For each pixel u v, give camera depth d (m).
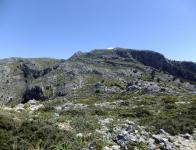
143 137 25.23
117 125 27.67
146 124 30.11
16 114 27.69
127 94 79.56
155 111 39.78
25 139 21.62
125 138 23.81
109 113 36.94
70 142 22.02
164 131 27.97
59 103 55.22
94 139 23.03
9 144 20.88
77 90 136.62
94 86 131.75
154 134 26.72
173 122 30.64
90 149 21.55
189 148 25.34
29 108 40.91
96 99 66.38
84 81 194.25
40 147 21.19
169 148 24.11
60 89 189.75
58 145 21.39
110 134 24.88
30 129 22.89
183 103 50.16
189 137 27.80
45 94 191.50
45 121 25.39
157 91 81.19
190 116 34.44
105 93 94.06
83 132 24.52
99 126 26.59
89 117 30.31
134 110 38.72
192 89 157.50
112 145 22.66
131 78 196.12
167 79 195.62
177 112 38.31
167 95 72.62
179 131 28.66
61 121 27.06
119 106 47.34
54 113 33.03
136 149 22.78
